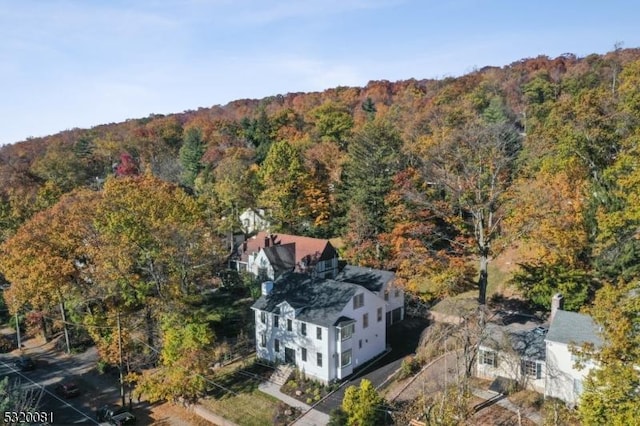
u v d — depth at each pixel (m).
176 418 35.09
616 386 18.53
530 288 42.88
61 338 49.59
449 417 25.16
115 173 102.25
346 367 37.03
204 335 37.00
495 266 51.38
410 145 64.94
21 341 51.34
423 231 47.50
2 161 110.75
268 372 39.03
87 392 39.72
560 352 29.14
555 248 40.53
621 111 50.38
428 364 35.56
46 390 40.12
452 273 41.12
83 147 114.69
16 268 41.91
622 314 19.73
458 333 31.38
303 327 37.56
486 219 44.12
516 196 40.44
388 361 39.00
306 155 76.00
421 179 55.16
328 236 67.62
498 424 27.09
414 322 46.53
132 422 34.22
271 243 60.81
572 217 40.38
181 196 52.09
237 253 63.50
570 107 56.91
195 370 35.59
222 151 94.81
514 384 31.14
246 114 141.38
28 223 47.25
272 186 65.94
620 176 39.81
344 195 64.19
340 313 36.53
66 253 43.75
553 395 29.52
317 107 114.88
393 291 46.34
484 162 43.09
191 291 43.84
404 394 32.03
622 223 35.88
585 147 49.19
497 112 75.38
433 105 91.38
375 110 114.06
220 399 35.88
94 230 44.94
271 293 42.03
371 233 55.56
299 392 35.41
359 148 60.47
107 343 38.84
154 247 41.44
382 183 55.34
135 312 42.56
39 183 84.94
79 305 44.69
